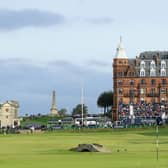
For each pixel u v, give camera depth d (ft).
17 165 271.28
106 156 322.34
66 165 270.05
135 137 633.61
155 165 268.41
